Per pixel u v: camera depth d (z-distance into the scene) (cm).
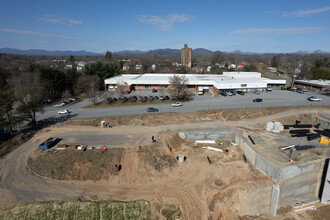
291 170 3569
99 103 6638
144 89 8356
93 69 9038
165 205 3206
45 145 4050
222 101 6538
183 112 5556
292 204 3744
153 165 3841
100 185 3484
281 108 5775
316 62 13388
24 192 3253
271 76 11881
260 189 3422
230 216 3241
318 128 4928
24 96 5081
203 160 4134
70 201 3139
